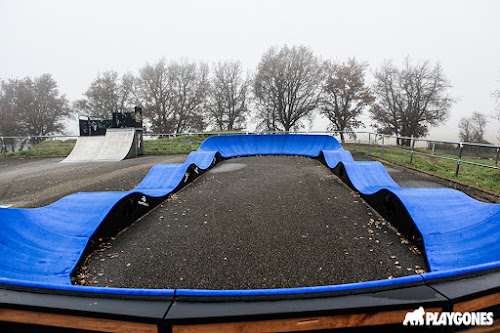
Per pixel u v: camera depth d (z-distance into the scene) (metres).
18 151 16.30
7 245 2.70
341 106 25.70
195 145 16.14
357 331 1.37
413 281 1.49
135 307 1.39
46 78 27.94
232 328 1.32
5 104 26.53
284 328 1.33
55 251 2.96
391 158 10.39
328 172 7.48
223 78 29.17
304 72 25.17
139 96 28.83
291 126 27.64
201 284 2.52
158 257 3.07
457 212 3.38
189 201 5.14
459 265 2.51
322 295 1.42
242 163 9.55
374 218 4.06
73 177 8.05
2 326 1.50
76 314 1.39
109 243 3.47
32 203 5.50
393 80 24.05
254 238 3.47
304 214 4.27
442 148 14.99
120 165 10.19
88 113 29.22
